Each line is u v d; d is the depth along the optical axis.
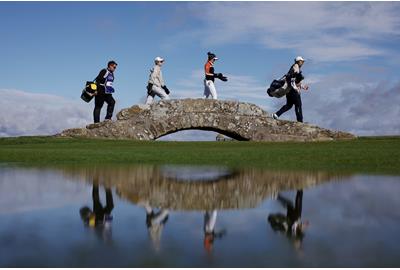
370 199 3.89
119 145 15.82
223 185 5.04
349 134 19.75
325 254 1.91
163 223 2.68
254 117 21.08
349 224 2.66
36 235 2.29
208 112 21.16
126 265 1.73
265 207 3.40
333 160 9.27
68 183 5.25
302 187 4.88
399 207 3.41
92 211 3.15
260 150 12.66
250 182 5.45
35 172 6.88
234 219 2.82
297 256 1.87
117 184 5.14
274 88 20.36
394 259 1.84
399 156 9.96
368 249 2.00
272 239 2.20
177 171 7.10
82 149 13.45
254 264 1.75
